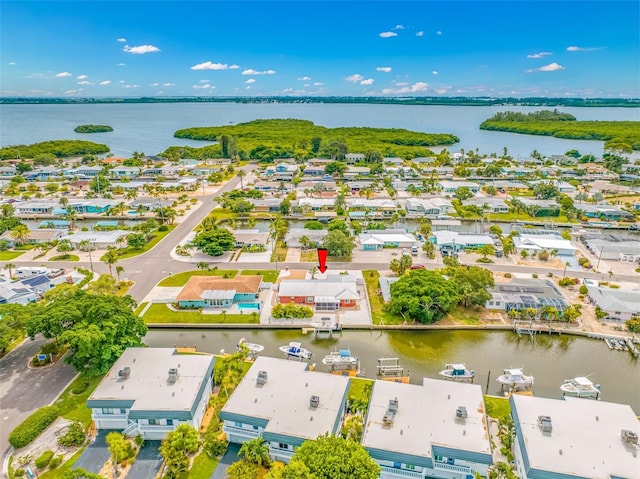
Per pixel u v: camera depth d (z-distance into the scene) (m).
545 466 49.75
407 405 60.16
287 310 94.88
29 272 113.56
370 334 92.38
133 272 117.50
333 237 128.50
